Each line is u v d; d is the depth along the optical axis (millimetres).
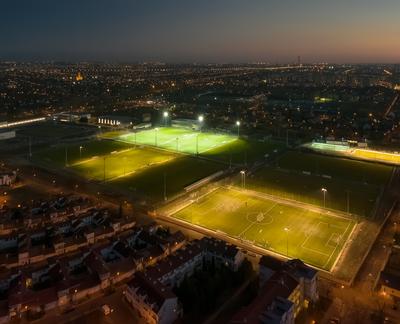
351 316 99938
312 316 99062
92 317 97812
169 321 95000
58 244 128875
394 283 108875
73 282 106000
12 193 185500
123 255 123125
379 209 169875
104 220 149000
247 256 129375
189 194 186500
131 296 101562
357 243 138625
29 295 99438
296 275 101062
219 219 158375
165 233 140125
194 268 115938
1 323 92312
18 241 133625
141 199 179750
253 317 83500
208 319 98000
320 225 153000
